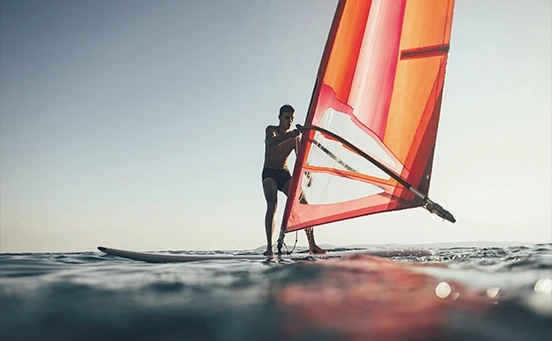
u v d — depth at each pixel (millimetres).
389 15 4410
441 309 1850
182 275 2959
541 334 1523
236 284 2520
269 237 5277
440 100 4262
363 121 4457
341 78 4395
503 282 2336
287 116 5449
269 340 1528
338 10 4266
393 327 1630
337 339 1521
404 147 4344
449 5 4285
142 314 1879
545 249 5672
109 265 3980
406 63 4422
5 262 4527
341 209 4418
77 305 2045
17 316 1879
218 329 1665
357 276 2693
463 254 4277
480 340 1480
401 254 4254
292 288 2344
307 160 4496
